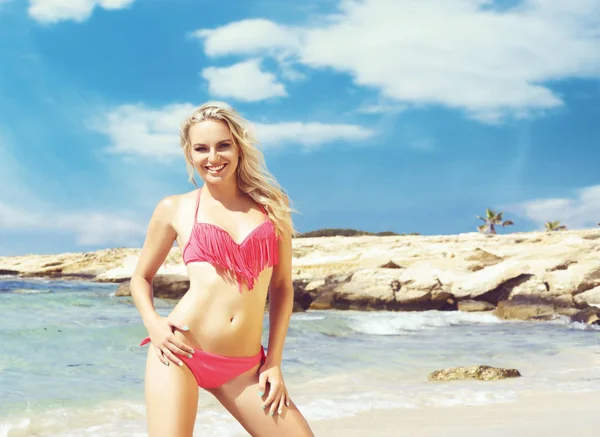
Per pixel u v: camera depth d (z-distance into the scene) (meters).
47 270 47.31
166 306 21.72
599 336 15.30
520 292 22.00
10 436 5.70
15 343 10.48
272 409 2.92
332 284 25.58
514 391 7.56
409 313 22.48
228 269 2.97
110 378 8.42
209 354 2.91
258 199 3.12
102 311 17.98
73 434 5.74
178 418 2.84
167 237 3.16
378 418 6.23
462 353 11.53
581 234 30.64
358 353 11.23
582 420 5.79
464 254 28.33
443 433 5.49
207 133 3.01
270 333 3.12
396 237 37.94
